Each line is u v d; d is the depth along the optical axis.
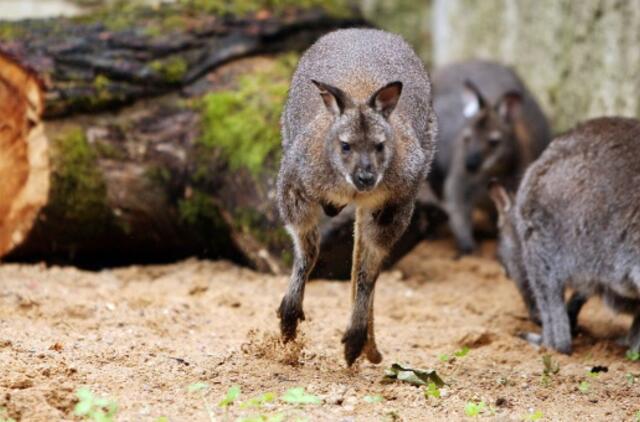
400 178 9.34
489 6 20.69
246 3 15.34
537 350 11.70
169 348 10.05
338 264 13.28
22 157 13.63
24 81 13.52
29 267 13.73
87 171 13.61
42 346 9.70
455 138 18.97
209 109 14.03
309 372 9.53
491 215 18.77
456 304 13.68
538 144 18.39
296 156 9.37
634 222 10.88
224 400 8.22
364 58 9.99
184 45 14.39
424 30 23.33
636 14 15.25
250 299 12.64
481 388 9.59
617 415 8.85
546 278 11.80
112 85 13.86
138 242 14.37
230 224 13.96
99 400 7.71
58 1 22.03
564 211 11.49
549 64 18.38
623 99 15.61
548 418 8.65
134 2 21.14
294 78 10.50
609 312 12.30
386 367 10.08
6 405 7.84
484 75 19.28
